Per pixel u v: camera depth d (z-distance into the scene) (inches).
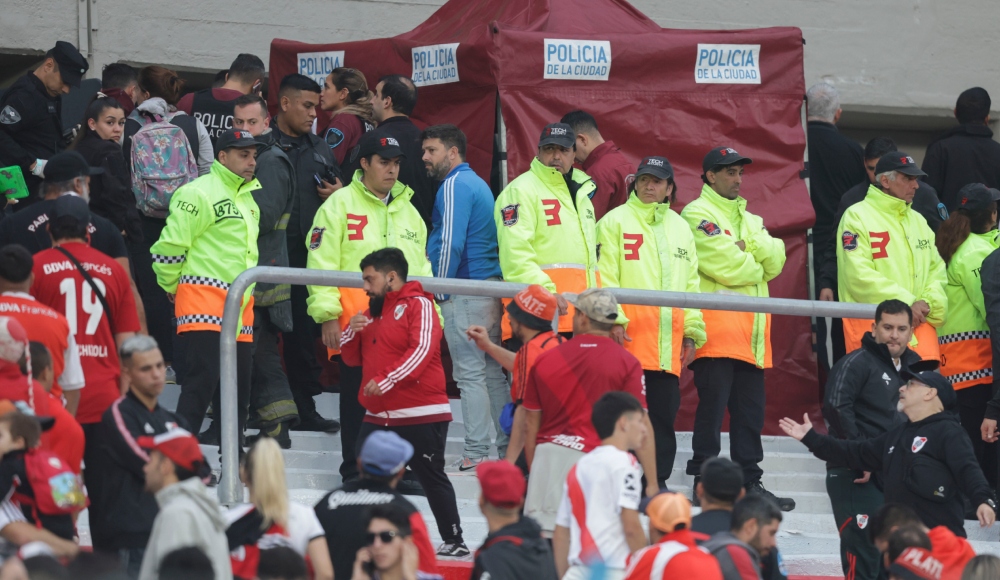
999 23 2037.4
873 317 1205.1
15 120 1286.9
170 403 1254.3
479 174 1390.3
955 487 1002.7
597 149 1350.9
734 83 1465.3
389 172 1184.2
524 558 768.9
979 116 1612.9
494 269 1236.5
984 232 1373.0
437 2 1861.5
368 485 799.7
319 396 1334.9
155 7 1748.3
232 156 1128.2
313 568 768.9
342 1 1820.9
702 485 836.0
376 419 1028.5
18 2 1683.1
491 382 1214.9
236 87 1374.3
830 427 1120.2
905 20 1998.0
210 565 655.8
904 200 1330.0
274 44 1567.4
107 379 935.0
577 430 939.3
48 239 994.1
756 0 1942.7
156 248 1101.1
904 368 1098.1
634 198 1245.1
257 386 1192.8
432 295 1114.7
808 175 1478.8
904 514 871.7
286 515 756.6
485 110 1390.3
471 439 1205.1
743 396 1246.9
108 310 943.7
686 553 730.2
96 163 1216.2
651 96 1435.8
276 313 1180.5
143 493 836.6
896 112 1998.0
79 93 1449.3
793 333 1395.2
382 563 753.0
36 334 875.4
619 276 1235.9
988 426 1280.8
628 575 746.8
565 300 1112.2
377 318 1035.3
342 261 1181.1
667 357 1187.9
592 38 1416.1
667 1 1905.8
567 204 1221.1
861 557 1040.2
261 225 1189.7
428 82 1435.8
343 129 1374.3
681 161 1445.6
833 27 1969.7
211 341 1101.7
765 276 1317.7
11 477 768.9
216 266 1111.6
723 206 1289.4
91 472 912.9
